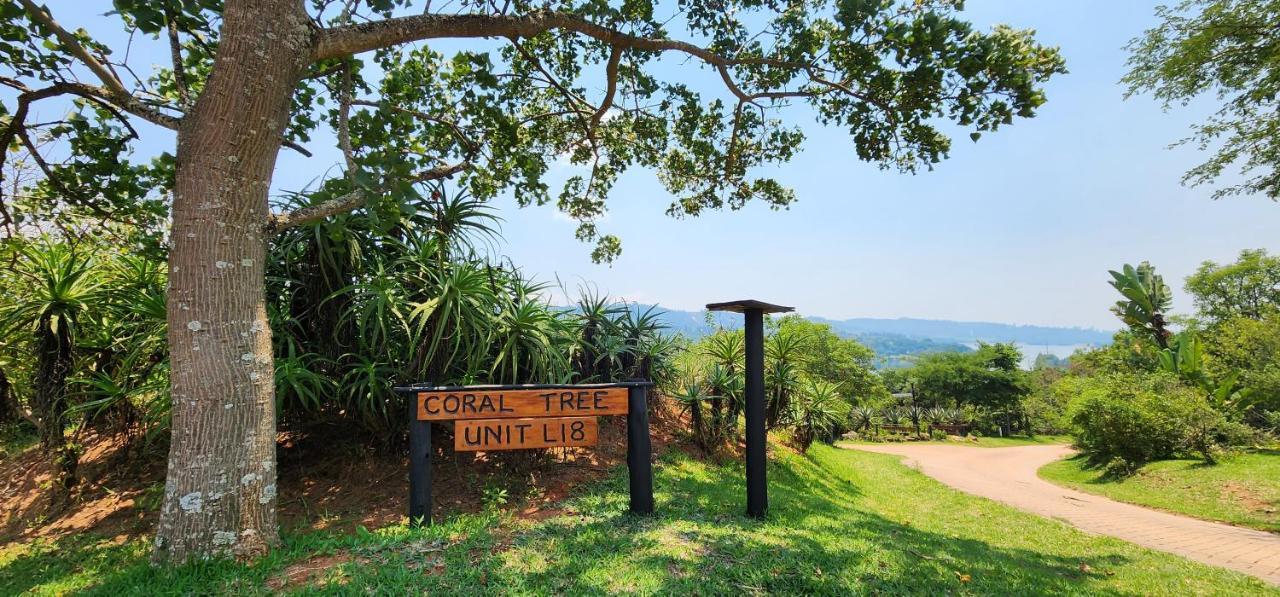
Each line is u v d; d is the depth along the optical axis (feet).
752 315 19.10
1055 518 35.29
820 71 24.09
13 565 15.28
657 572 12.58
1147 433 58.65
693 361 32.76
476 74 26.58
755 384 18.92
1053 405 153.07
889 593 12.69
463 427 16.26
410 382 19.53
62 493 19.49
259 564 12.31
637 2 24.29
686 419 32.89
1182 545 28.12
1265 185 37.14
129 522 17.93
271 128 13.76
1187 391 62.08
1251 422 62.75
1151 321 84.02
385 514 17.46
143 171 21.39
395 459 21.04
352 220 20.76
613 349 26.50
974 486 51.26
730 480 25.34
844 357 140.97
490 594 11.25
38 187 23.61
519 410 16.69
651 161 34.32
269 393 13.57
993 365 207.62
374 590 11.30
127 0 14.57
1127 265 86.17
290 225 15.06
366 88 23.70
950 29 19.89
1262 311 119.85
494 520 16.43
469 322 19.84
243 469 12.75
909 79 21.26
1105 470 61.16
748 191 34.40
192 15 16.83
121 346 20.99
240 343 12.98
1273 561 24.63
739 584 12.34
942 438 160.15
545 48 30.17
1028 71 20.20
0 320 20.16
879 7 19.74
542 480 20.85
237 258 13.12
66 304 19.71
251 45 13.34
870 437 152.46
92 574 14.03
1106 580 18.54
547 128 32.53
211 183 12.91
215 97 13.05
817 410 38.63
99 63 16.22
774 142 32.24
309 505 18.17
